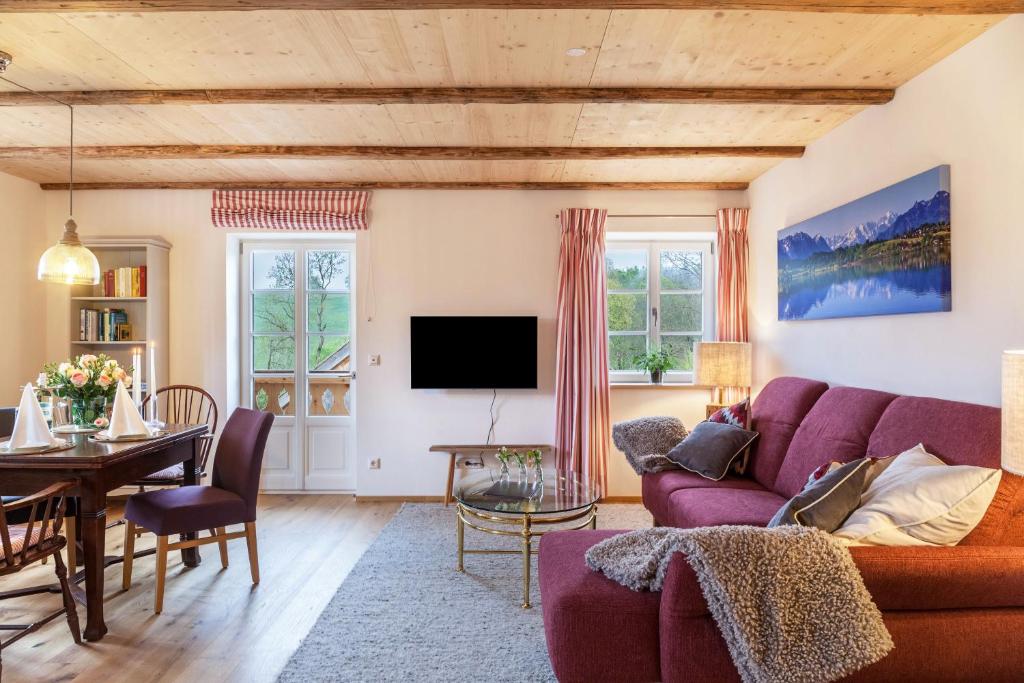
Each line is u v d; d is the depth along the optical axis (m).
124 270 4.68
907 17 2.33
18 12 2.19
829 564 1.75
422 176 4.60
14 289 4.53
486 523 4.21
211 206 4.87
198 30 2.44
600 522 4.25
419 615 2.78
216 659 2.43
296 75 2.86
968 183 2.52
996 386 2.39
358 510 4.59
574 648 1.93
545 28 2.43
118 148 3.86
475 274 4.84
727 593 1.73
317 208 4.79
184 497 3.07
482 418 4.86
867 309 3.14
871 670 1.78
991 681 1.80
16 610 2.87
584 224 4.75
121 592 3.06
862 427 2.83
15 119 3.40
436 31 2.45
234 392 4.99
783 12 2.30
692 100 3.03
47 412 3.65
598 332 4.72
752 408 3.90
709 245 5.09
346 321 5.14
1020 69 2.27
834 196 3.55
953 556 1.79
